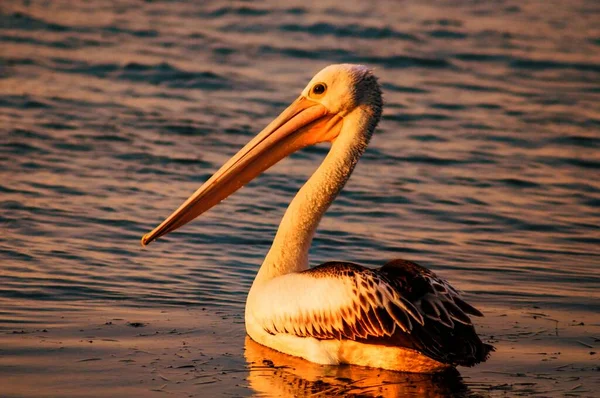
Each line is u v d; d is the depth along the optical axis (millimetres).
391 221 16016
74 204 15859
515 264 14180
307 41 29234
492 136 21469
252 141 11672
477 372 10211
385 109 23172
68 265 13289
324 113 11414
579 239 15484
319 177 11195
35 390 9352
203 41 28484
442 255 14453
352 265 10297
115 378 9711
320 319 10227
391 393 9578
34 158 18094
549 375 10125
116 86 23688
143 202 16188
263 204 16500
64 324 11227
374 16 32750
